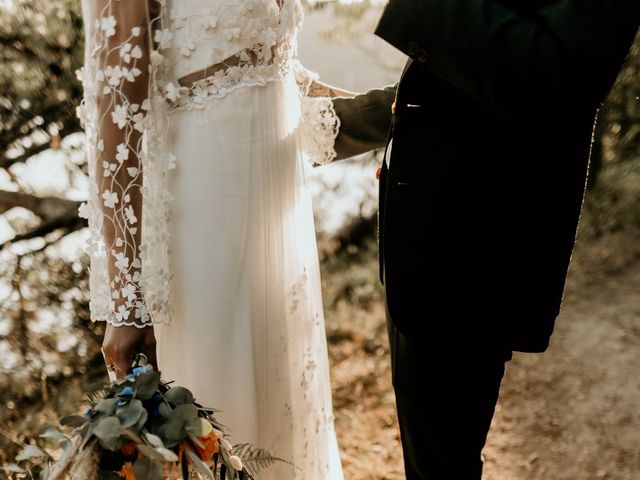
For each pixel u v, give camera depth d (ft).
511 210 5.06
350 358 12.96
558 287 5.43
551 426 10.71
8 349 10.89
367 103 6.06
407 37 4.54
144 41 4.69
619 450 10.02
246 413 5.22
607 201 16.51
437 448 5.60
